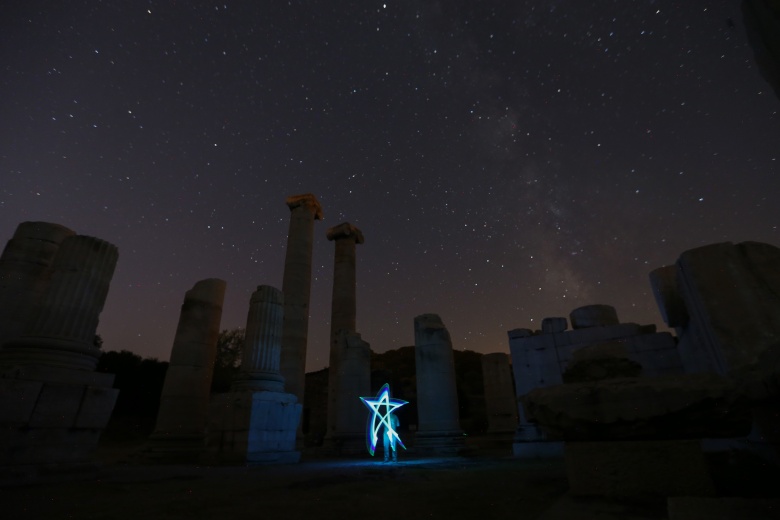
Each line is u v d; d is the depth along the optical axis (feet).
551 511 11.14
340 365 51.72
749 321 17.60
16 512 13.61
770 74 6.06
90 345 24.39
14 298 30.76
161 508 14.23
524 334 35.65
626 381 13.46
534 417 14.53
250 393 32.45
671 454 12.24
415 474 23.22
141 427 73.51
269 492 17.53
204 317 43.68
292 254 61.41
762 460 16.72
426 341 44.34
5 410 19.56
